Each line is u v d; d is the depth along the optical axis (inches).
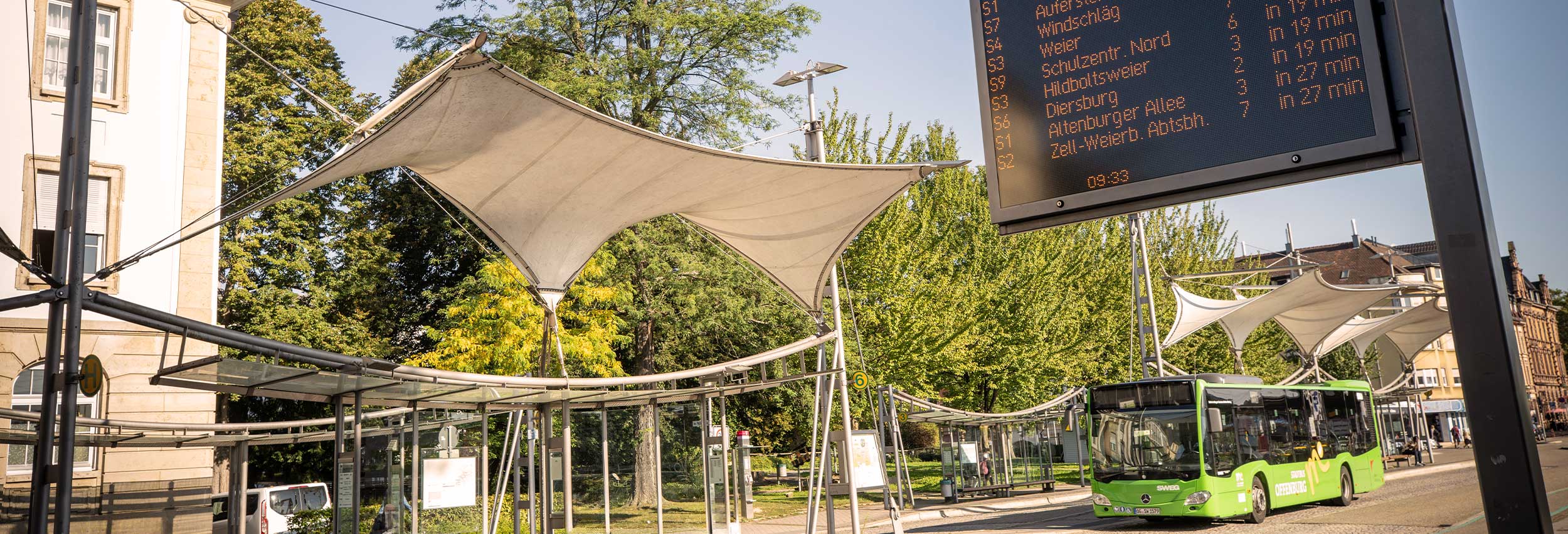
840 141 1130.0
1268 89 253.0
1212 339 1722.4
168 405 719.1
